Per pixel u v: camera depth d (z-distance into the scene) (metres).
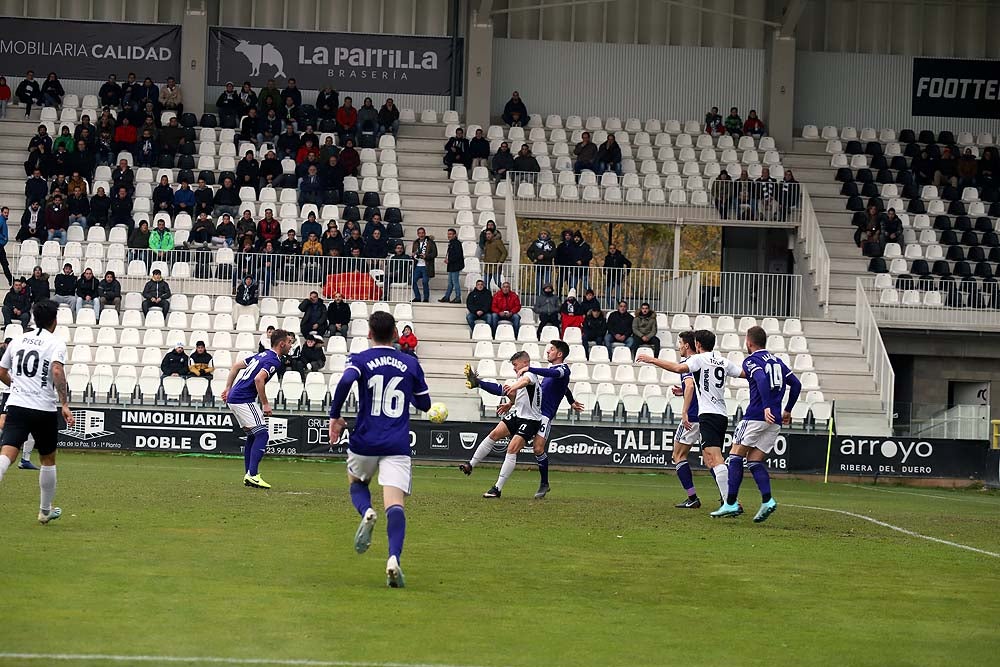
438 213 74.19
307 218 72.38
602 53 85.94
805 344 67.38
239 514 28.02
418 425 53.34
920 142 84.81
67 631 15.09
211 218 70.38
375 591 18.73
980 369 72.12
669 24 86.25
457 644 15.33
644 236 78.25
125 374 58.88
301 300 65.06
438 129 81.69
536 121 83.56
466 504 32.69
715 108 83.88
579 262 70.75
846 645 16.14
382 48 83.94
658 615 17.86
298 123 78.88
